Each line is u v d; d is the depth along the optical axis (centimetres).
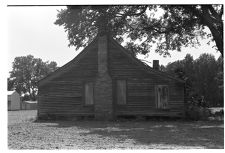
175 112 3188
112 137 1902
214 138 1864
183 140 1773
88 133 2088
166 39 3944
